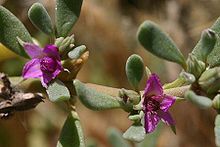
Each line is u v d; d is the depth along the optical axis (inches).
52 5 11.6
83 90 5.7
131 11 15.9
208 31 6.0
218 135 5.5
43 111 13.7
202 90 6.0
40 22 6.4
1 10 6.5
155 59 15.3
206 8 16.2
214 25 6.3
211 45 6.1
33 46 6.3
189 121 15.1
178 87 6.2
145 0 16.3
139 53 15.3
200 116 15.1
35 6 6.3
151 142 9.5
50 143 13.7
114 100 6.0
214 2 16.1
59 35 6.5
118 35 15.0
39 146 13.5
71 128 6.3
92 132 14.8
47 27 6.4
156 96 6.1
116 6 15.5
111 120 15.0
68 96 6.0
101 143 14.8
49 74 6.2
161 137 14.7
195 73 6.0
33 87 6.7
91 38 14.7
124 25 15.4
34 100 6.6
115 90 6.5
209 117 15.1
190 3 16.3
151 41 6.0
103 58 15.0
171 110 15.0
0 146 11.7
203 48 6.1
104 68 15.1
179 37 15.9
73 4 6.5
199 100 5.5
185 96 5.6
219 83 5.8
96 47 14.9
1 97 6.6
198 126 15.1
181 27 16.0
